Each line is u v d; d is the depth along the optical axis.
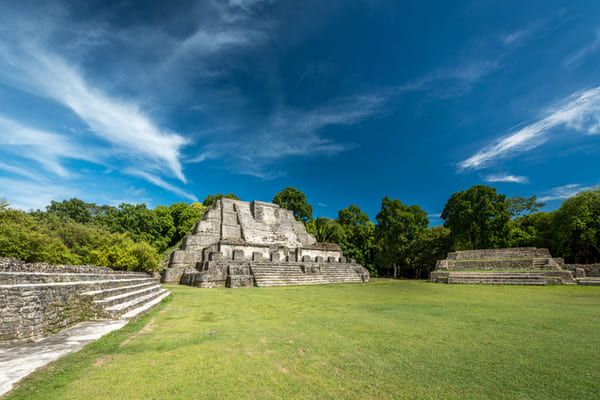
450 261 24.14
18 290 5.66
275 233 32.50
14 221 14.79
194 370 4.19
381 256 36.47
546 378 3.71
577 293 13.06
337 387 3.58
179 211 43.09
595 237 26.75
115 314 7.72
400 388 3.52
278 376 3.95
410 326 6.80
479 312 8.45
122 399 3.29
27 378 3.85
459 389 3.46
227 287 19.75
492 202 31.83
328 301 11.72
